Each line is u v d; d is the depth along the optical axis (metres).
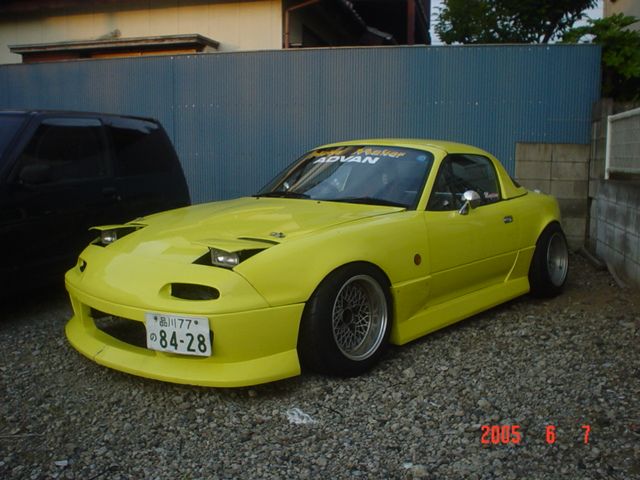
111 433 2.96
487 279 4.67
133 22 10.41
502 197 4.98
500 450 2.78
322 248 3.41
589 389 3.38
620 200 5.91
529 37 11.48
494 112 7.32
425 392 3.37
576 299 5.30
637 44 7.85
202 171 8.07
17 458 2.73
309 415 3.12
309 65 7.64
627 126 6.12
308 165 4.93
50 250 4.77
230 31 9.98
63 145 5.01
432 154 4.51
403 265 3.82
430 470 2.63
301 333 3.37
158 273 3.27
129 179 5.50
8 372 3.69
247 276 3.15
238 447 2.83
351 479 2.57
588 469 2.62
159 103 8.12
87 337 3.62
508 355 3.91
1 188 4.41
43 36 10.95
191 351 3.11
